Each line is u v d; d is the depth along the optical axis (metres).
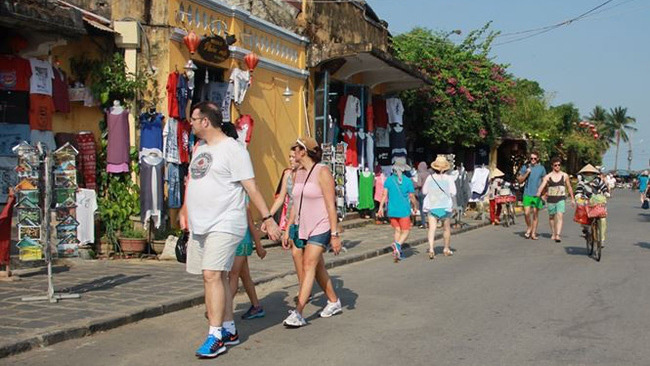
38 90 10.96
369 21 22.19
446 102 25.47
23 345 6.16
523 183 18.02
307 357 6.20
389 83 22.48
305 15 17.95
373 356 6.22
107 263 11.12
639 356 6.17
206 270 6.16
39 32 10.71
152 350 6.39
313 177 7.65
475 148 29.17
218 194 6.17
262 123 15.66
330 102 19.67
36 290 8.59
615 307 8.36
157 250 11.84
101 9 12.62
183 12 12.80
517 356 6.19
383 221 20.61
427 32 26.84
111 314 7.32
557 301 8.74
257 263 11.88
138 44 12.23
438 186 13.52
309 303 8.82
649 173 26.92
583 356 6.18
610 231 19.11
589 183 12.94
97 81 11.93
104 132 12.11
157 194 11.96
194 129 6.38
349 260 12.82
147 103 12.31
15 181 10.81
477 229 20.59
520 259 13.05
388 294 9.38
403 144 23.09
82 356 6.12
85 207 11.19
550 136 44.12
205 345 6.14
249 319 7.85
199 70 14.03
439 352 6.34
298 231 7.66
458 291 9.55
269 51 15.98
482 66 26.44
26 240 8.05
